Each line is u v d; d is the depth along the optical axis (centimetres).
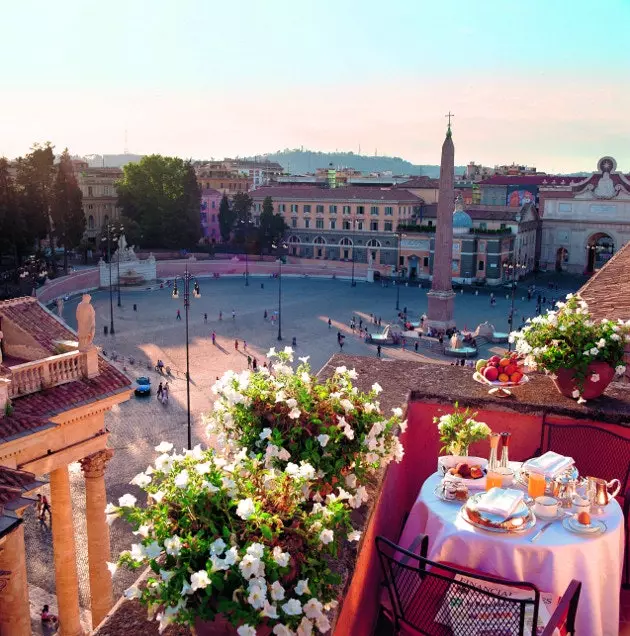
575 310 830
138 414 4094
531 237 11181
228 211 12556
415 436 827
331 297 9156
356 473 572
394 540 734
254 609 375
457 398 805
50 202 9325
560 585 560
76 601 1617
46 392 1546
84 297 1617
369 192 11694
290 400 554
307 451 534
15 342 1748
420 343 6531
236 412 576
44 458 1486
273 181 15838
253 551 379
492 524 576
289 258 11981
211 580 375
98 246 11719
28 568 2297
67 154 9356
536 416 784
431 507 634
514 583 481
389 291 9756
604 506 621
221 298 8962
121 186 11275
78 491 2884
